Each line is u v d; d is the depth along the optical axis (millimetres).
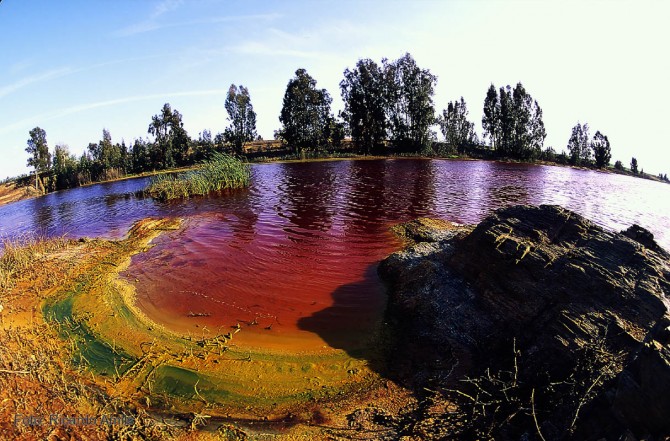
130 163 59250
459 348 9383
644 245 9070
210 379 8945
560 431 6367
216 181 33469
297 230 19922
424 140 63875
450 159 59031
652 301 7605
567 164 60406
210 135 76375
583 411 6309
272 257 16234
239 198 29078
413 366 9148
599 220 22312
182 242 18516
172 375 9094
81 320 11594
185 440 7141
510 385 7574
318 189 32000
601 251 8953
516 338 8766
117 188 42844
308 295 12906
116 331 10992
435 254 13141
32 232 23281
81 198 37594
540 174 43844
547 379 7531
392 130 66125
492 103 69250
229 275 14586
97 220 25219
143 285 13922
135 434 7156
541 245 9781
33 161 62844
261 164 54281
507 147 64438
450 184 34094
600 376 6512
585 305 8148
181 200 29578
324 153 61656
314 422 7586
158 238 19297
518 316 9047
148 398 8297
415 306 11305
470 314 10070
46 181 51281
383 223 20719
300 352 9914
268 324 11234
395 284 13117
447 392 8148
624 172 56938
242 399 8312
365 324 11109
